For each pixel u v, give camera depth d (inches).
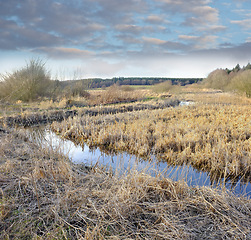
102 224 92.0
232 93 793.6
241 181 158.4
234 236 88.1
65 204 104.3
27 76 554.9
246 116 342.6
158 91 1012.5
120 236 86.9
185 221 98.8
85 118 346.0
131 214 101.7
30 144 205.9
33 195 113.5
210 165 179.0
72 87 627.5
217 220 97.9
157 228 92.6
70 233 89.0
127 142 229.3
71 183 121.6
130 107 502.0
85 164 178.9
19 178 125.9
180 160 188.4
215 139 227.8
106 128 288.5
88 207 107.0
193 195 120.1
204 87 1489.9
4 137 220.7
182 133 260.5
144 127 283.4
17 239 85.0
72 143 247.6
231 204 109.7
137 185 117.0
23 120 355.6
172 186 118.7
